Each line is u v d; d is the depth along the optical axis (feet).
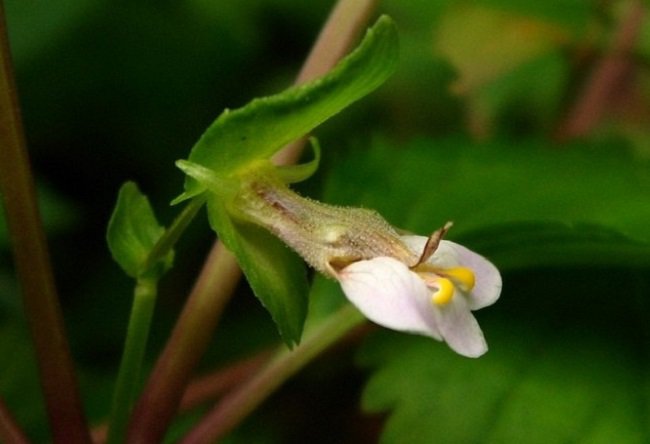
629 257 0.43
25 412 0.52
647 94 0.55
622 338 0.44
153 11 0.62
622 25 0.55
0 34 0.39
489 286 0.37
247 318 0.55
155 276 0.40
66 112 0.61
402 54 0.59
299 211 0.37
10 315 0.54
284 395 0.52
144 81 0.62
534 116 0.55
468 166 0.48
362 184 0.47
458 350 0.36
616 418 0.43
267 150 0.37
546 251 0.43
